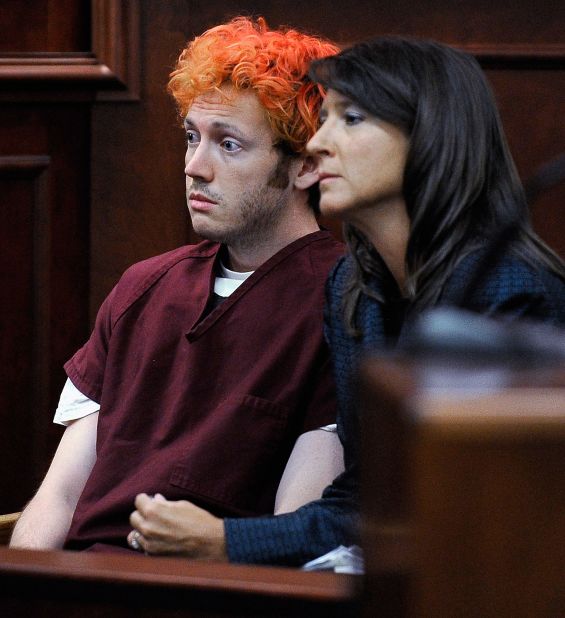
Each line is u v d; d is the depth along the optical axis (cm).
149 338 554
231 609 304
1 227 786
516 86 724
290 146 546
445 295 406
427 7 725
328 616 299
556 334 264
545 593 191
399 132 426
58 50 766
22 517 561
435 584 191
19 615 317
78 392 586
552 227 720
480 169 422
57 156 781
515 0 721
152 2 748
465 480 189
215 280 563
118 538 517
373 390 230
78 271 784
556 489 188
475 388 201
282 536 444
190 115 547
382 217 436
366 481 246
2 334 789
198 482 512
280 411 518
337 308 492
